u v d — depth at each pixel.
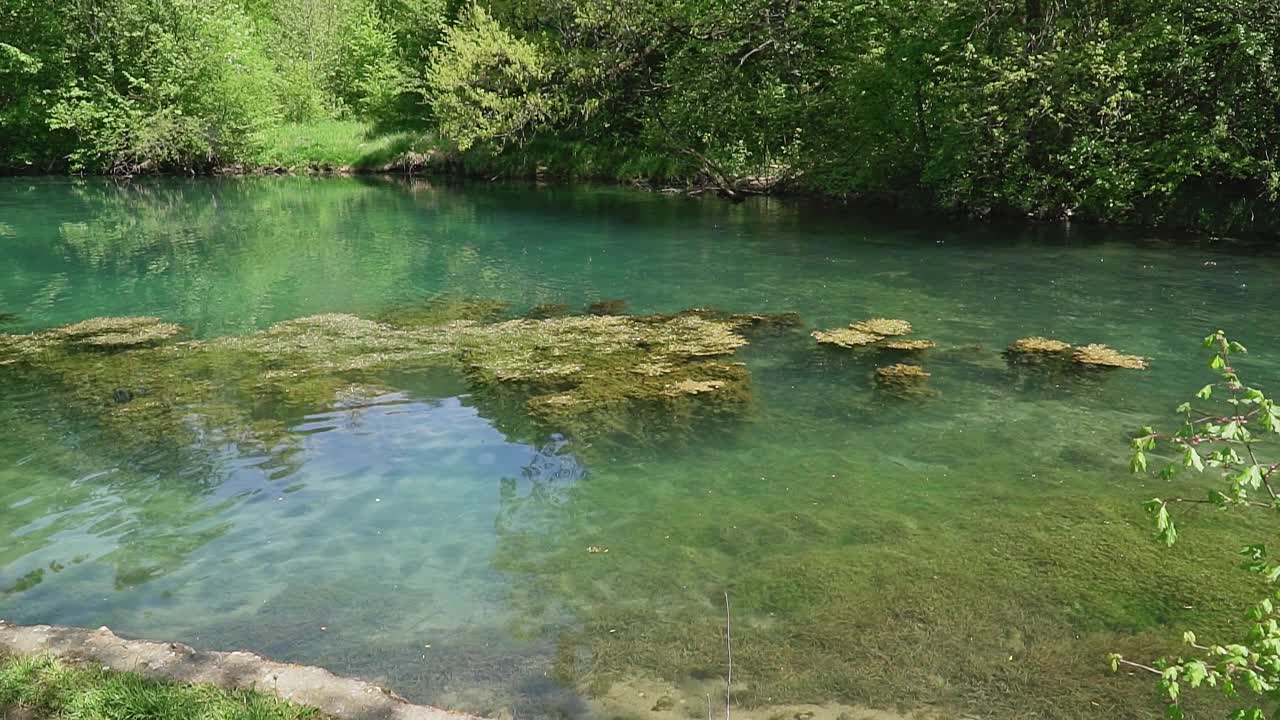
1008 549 5.33
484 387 8.52
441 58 29.92
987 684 3.98
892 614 4.59
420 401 8.12
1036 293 12.67
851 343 10.16
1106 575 4.97
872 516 5.86
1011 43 17.72
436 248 17.56
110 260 16.41
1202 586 4.81
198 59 32.34
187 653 4.04
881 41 20.81
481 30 27.95
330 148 34.84
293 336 10.56
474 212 23.00
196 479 6.41
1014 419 7.74
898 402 8.17
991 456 6.91
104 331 10.91
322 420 7.62
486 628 4.54
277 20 42.78
